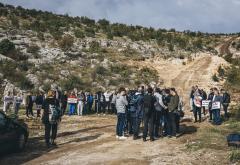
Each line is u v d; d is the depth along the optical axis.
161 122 17.16
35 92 33.94
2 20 55.34
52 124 14.95
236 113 22.97
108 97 27.89
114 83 41.72
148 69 47.28
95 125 21.16
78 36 56.19
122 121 16.59
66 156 13.32
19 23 56.31
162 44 61.78
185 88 41.41
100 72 43.94
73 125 21.08
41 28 55.31
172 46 60.97
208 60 53.16
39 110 24.33
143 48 57.69
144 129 15.83
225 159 12.27
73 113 27.05
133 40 60.88
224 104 22.52
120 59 50.62
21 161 12.80
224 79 45.22
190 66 50.50
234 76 44.72
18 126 14.14
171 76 46.41
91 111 28.86
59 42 51.44
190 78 45.03
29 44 48.31
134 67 48.00
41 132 18.47
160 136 16.95
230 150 13.51
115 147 14.70
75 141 16.20
